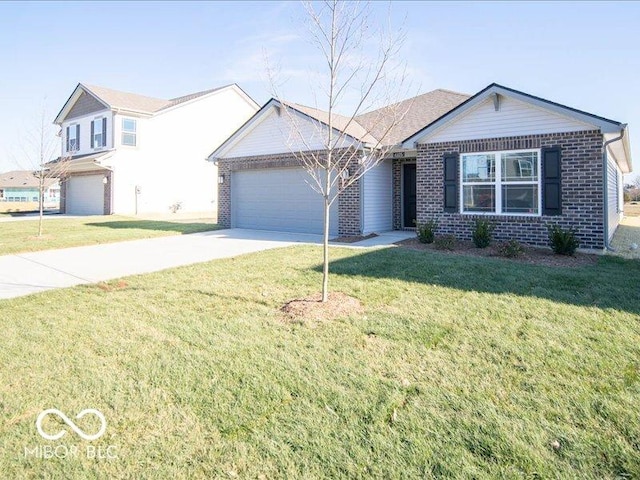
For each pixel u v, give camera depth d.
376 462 2.49
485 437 2.70
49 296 6.13
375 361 3.82
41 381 3.47
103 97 23.94
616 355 3.85
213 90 27.98
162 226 16.91
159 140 24.92
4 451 2.61
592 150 9.53
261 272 7.62
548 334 4.37
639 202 43.22
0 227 16.59
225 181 16.80
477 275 7.03
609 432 2.74
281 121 14.73
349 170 13.01
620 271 7.32
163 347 4.17
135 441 2.70
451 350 4.04
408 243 11.30
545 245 10.16
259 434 2.76
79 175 25.95
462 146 11.29
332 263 8.28
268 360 3.85
